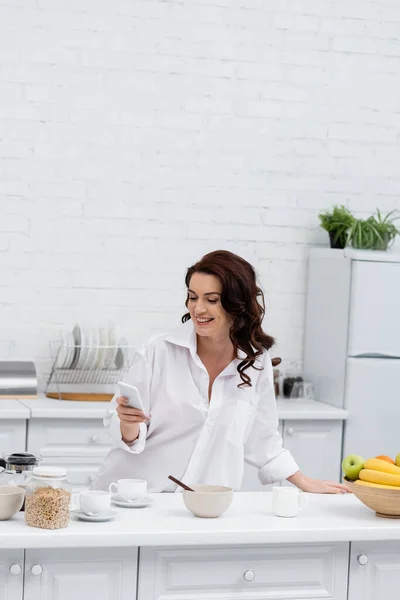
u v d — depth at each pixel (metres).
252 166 5.50
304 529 2.54
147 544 2.43
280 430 4.93
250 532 2.50
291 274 5.58
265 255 5.55
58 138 5.24
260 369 3.22
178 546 2.50
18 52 5.17
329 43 5.58
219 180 5.46
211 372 3.21
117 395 3.14
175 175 5.40
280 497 2.70
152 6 5.32
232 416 3.17
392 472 2.72
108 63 5.28
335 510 2.83
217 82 5.43
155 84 5.35
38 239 5.23
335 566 2.62
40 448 4.61
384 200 5.72
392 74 5.69
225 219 5.48
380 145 5.69
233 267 3.04
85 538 2.38
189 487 2.70
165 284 5.40
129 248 5.35
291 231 5.58
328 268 5.30
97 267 5.31
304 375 5.55
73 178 5.27
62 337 5.18
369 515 2.77
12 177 5.19
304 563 2.60
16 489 2.55
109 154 5.30
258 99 5.50
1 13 5.14
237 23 5.44
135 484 2.77
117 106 5.30
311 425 4.98
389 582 2.66
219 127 5.44
